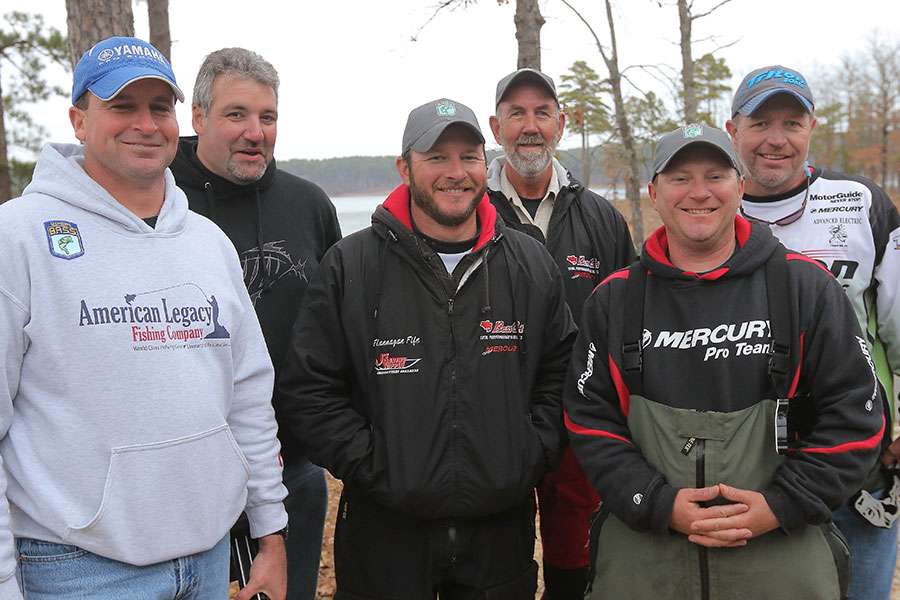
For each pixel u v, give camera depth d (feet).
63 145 7.14
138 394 6.64
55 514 6.41
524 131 11.67
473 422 8.54
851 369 7.52
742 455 7.45
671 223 7.93
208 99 9.34
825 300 7.66
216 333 7.31
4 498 6.26
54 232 6.55
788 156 9.51
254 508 8.08
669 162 7.77
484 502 8.52
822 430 7.53
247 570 8.17
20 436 6.49
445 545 8.63
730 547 7.48
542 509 11.96
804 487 7.32
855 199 9.46
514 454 8.66
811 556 7.46
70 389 6.45
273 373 8.30
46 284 6.43
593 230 11.84
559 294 9.36
